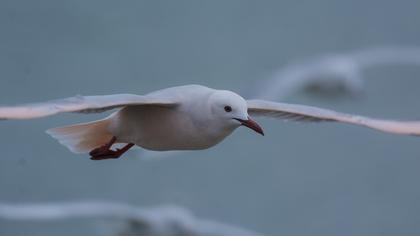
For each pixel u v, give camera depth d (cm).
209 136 695
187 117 689
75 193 1923
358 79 1586
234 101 683
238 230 1242
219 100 683
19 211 1179
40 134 2056
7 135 2055
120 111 720
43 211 1187
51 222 1670
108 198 1938
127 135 725
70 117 2111
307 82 1541
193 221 1219
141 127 710
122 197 1930
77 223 1681
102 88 2748
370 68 2528
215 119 686
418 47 3259
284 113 741
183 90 695
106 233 1205
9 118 573
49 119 2077
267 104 732
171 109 690
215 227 1234
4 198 1883
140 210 1212
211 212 1922
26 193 1911
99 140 743
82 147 745
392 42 3281
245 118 681
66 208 1198
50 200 1908
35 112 584
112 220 1200
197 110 686
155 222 1191
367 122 723
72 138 741
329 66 1555
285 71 1571
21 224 1689
